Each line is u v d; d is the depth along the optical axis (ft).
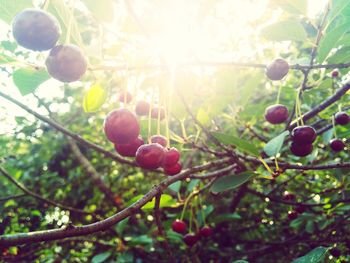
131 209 0.64
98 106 0.75
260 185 1.76
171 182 0.77
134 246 1.57
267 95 1.96
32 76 0.65
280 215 1.77
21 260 1.76
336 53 0.85
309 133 0.85
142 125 0.89
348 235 1.31
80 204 2.41
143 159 0.68
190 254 1.60
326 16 0.80
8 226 1.94
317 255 0.73
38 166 2.61
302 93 0.99
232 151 0.87
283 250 1.67
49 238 0.54
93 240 1.70
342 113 1.07
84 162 2.20
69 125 2.56
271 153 0.83
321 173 1.37
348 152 1.51
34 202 2.14
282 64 0.75
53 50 0.55
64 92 2.50
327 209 1.36
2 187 2.16
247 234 1.86
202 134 1.20
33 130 2.42
